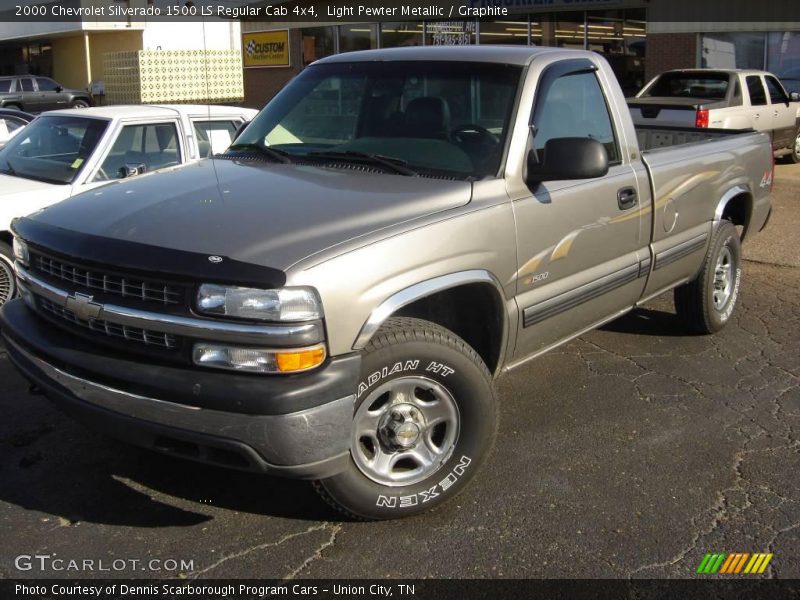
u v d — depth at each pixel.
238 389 2.92
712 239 5.65
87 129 6.98
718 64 17.77
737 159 5.86
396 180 3.80
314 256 3.04
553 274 4.09
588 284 4.36
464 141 4.01
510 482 3.90
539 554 3.34
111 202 3.63
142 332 3.11
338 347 3.06
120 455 4.12
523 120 3.98
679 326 6.05
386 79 4.42
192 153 7.45
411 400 3.46
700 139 6.69
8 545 3.34
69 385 3.24
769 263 8.31
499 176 3.83
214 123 7.80
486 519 3.58
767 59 17.16
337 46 24.59
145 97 18.20
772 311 6.71
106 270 3.15
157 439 3.11
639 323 6.32
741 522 3.59
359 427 3.32
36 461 4.05
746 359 5.58
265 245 3.07
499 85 4.11
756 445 4.31
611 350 5.73
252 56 27.02
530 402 4.83
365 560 3.28
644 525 3.55
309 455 3.01
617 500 3.75
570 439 4.36
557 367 5.39
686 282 5.61
